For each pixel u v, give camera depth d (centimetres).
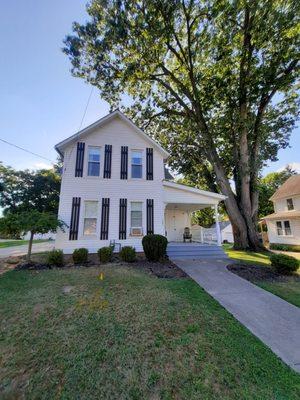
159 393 263
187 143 1900
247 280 734
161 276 752
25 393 264
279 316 475
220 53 1428
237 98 1530
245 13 1364
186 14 1338
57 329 393
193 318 446
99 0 1273
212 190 2028
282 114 1681
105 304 494
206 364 314
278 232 2367
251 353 342
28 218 930
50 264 886
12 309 468
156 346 351
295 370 310
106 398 256
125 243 1188
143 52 1385
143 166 1304
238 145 1684
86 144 1249
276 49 1385
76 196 1173
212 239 1495
